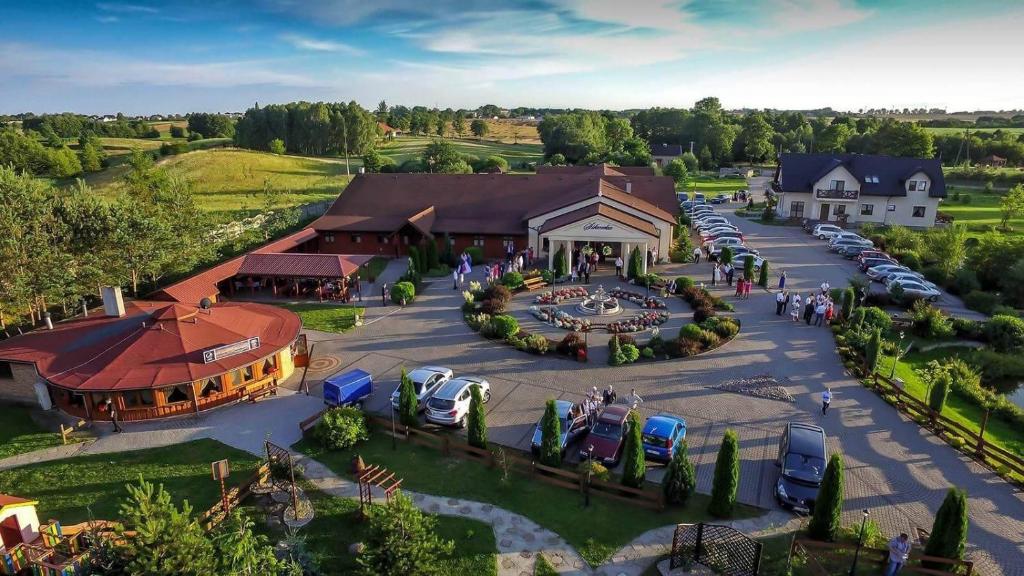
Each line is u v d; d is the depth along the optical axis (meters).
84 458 24.27
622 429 24.56
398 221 57.44
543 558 18.56
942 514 17.44
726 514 20.23
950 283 49.41
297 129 144.12
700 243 59.91
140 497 14.94
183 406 27.52
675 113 172.50
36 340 30.22
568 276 48.34
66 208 38.31
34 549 17.41
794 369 32.06
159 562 14.19
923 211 71.25
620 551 18.86
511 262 50.19
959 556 17.50
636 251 46.56
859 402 28.69
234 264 44.56
